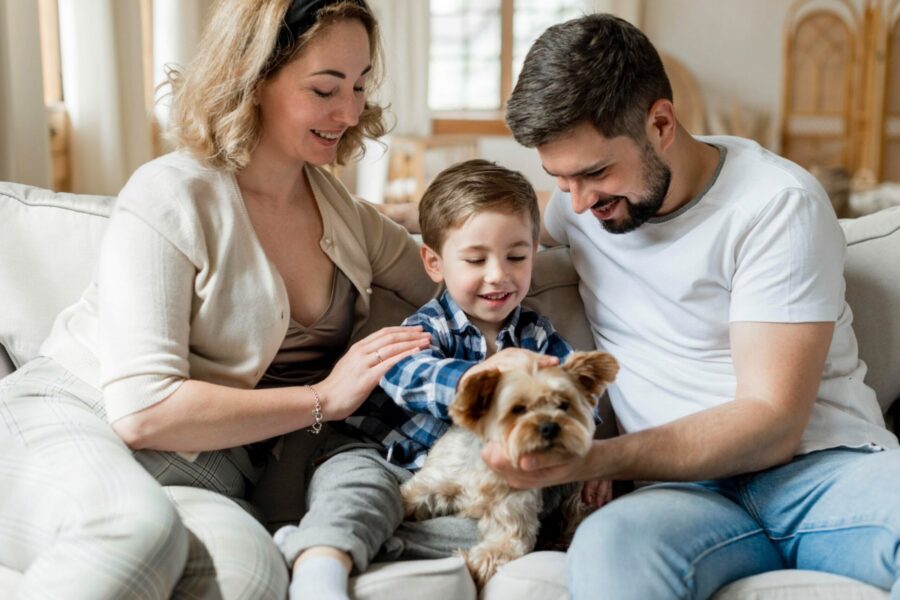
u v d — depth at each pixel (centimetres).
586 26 147
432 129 632
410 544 144
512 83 659
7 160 255
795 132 630
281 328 154
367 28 162
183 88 157
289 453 168
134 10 344
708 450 138
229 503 143
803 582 131
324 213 167
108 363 144
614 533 131
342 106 155
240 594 124
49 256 174
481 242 151
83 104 332
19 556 132
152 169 154
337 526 135
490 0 653
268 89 154
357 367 148
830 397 154
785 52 623
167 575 122
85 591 117
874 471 137
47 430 141
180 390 142
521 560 139
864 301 175
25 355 173
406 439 156
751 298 148
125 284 145
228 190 154
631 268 163
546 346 162
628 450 137
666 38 652
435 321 159
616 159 147
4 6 251
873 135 610
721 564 135
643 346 165
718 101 654
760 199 150
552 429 126
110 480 129
